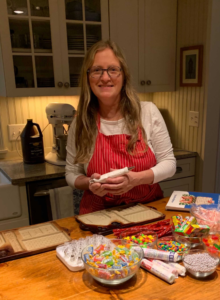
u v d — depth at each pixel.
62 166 2.07
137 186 1.38
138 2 2.23
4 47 1.86
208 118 2.31
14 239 1.03
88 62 1.28
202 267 0.81
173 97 2.62
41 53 1.98
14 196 1.85
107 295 0.76
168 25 2.39
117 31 2.20
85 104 1.36
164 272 0.81
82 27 2.09
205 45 2.20
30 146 2.11
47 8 1.95
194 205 1.18
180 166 2.40
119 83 1.30
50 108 2.18
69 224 1.16
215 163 2.46
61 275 0.84
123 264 0.78
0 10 1.81
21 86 1.97
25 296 0.76
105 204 1.39
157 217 1.17
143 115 1.43
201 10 2.19
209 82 2.23
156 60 2.41
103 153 1.38
